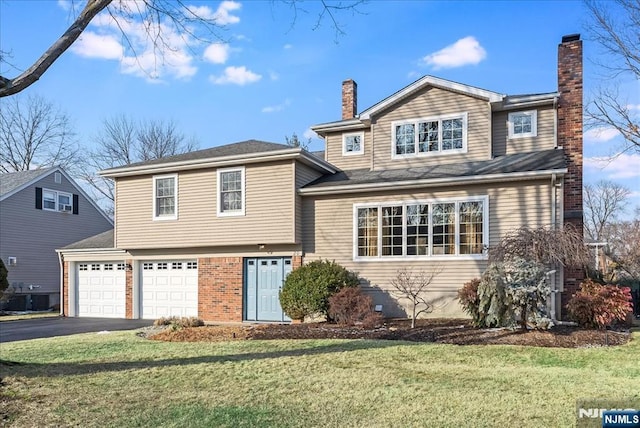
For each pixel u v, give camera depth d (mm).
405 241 14148
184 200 16297
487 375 6957
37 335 13227
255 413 5281
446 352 8781
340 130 17172
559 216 12625
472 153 14805
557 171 12266
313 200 15281
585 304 11047
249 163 15391
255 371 7371
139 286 17719
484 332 10719
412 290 13102
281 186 14961
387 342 9953
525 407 5379
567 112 14055
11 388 6305
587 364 7684
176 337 11328
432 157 15266
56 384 6582
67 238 26484
